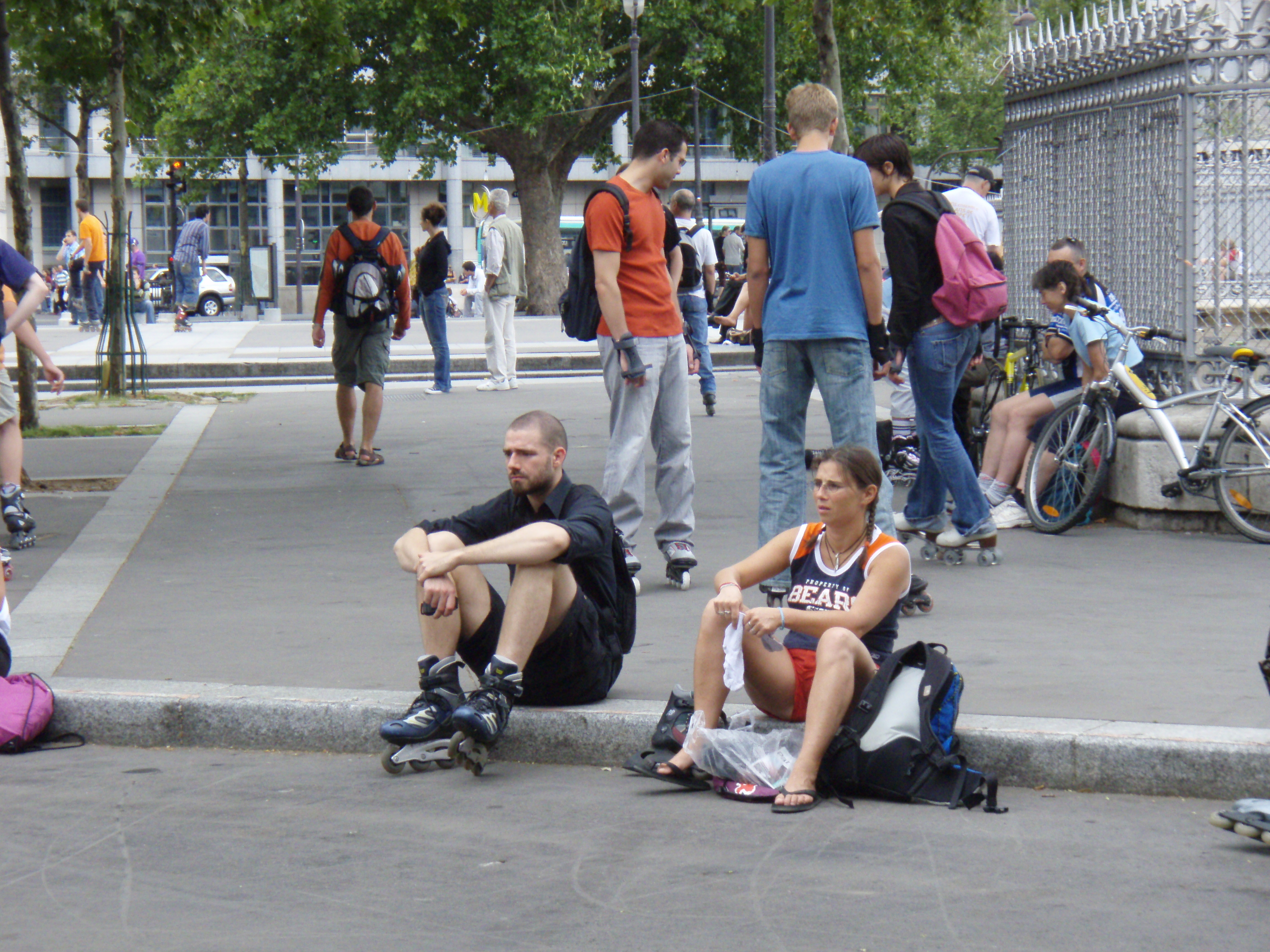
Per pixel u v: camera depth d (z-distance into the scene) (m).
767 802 5.48
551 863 4.84
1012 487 10.50
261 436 16.09
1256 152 10.45
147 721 6.36
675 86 48.12
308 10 17.88
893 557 5.82
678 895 4.53
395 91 43.94
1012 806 5.39
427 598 5.83
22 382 15.98
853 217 7.76
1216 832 5.08
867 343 7.86
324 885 4.65
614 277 8.31
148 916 4.40
